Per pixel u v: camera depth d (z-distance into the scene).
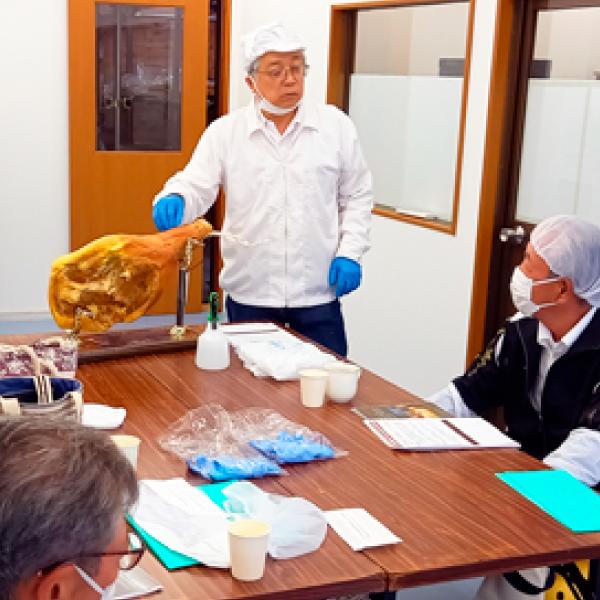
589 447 2.12
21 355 2.15
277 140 3.19
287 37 3.04
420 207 4.63
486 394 2.53
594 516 1.78
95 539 0.92
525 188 4.01
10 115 5.77
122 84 5.91
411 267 4.63
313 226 3.25
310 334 3.35
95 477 0.93
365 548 1.59
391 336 4.84
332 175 3.26
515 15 3.92
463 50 4.25
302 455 1.98
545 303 2.29
